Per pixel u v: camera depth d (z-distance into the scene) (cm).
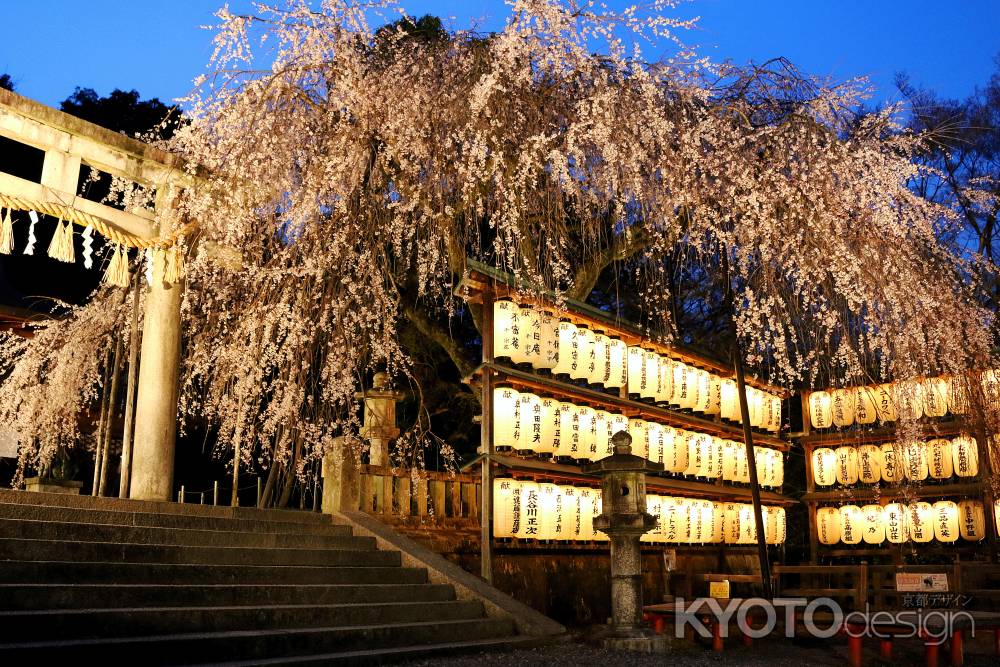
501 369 998
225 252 920
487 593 916
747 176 970
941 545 1414
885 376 1116
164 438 937
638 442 1201
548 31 916
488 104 930
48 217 1534
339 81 890
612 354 1159
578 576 1184
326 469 1041
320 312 952
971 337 1031
